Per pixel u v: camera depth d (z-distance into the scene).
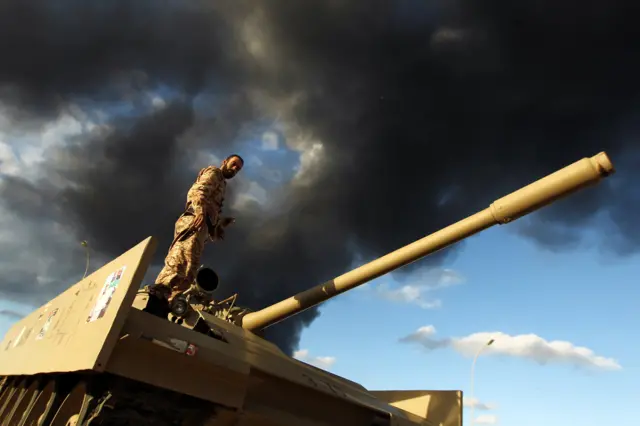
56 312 3.74
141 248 2.77
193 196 4.25
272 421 3.16
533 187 3.55
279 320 4.67
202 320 3.19
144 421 2.79
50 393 3.23
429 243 4.06
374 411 3.76
